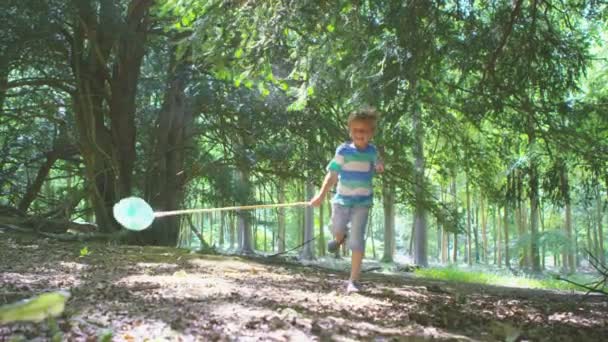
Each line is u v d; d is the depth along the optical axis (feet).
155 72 56.34
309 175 51.47
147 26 49.93
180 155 54.90
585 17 24.49
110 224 47.39
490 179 43.29
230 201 59.47
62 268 21.13
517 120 29.99
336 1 21.76
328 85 26.22
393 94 21.97
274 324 11.66
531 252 96.22
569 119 28.43
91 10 44.16
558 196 29.55
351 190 18.88
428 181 49.06
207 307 13.25
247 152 51.75
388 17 21.11
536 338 13.92
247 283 19.12
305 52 24.84
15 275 18.37
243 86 47.16
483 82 22.88
